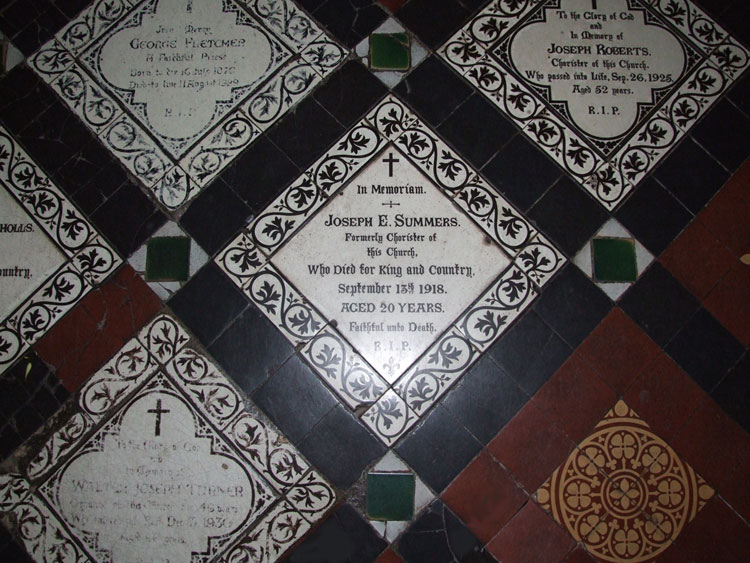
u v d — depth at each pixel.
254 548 1.45
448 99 1.69
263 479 1.48
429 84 1.70
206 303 1.57
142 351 1.55
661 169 1.65
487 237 1.60
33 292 1.58
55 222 1.62
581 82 1.70
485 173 1.64
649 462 1.50
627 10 1.75
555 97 1.69
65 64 1.72
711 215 1.62
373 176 1.63
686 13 1.75
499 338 1.55
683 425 1.51
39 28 1.74
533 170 1.64
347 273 1.58
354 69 1.70
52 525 1.46
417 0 1.75
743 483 1.49
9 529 1.46
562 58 1.71
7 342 1.55
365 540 1.45
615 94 1.69
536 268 1.59
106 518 1.46
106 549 1.45
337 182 1.63
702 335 1.56
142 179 1.64
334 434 1.50
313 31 1.73
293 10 1.75
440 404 1.52
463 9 1.75
